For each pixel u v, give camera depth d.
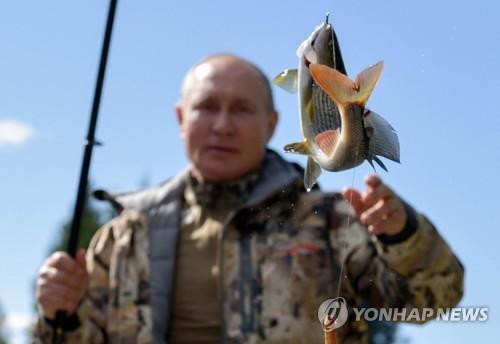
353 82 2.38
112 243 4.60
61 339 4.41
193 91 4.63
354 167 2.42
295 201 4.45
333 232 4.35
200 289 4.36
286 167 4.58
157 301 4.39
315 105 2.56
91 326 4.45
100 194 4.73
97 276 4.55
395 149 2.42
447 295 4.09
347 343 4.16
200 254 4.41
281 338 4.22
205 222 4.47
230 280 4.32
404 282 4.11
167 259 4.44
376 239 4.12
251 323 4.25
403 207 4.05
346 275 4.23
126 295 4.43
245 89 4.57
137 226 4.53
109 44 4.83
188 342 4.33
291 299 4.26
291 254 4.32
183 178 4.64
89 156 4.70
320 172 2.57
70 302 4.41
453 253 4.10
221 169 4.48
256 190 4.45
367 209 4.09
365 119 2.42
